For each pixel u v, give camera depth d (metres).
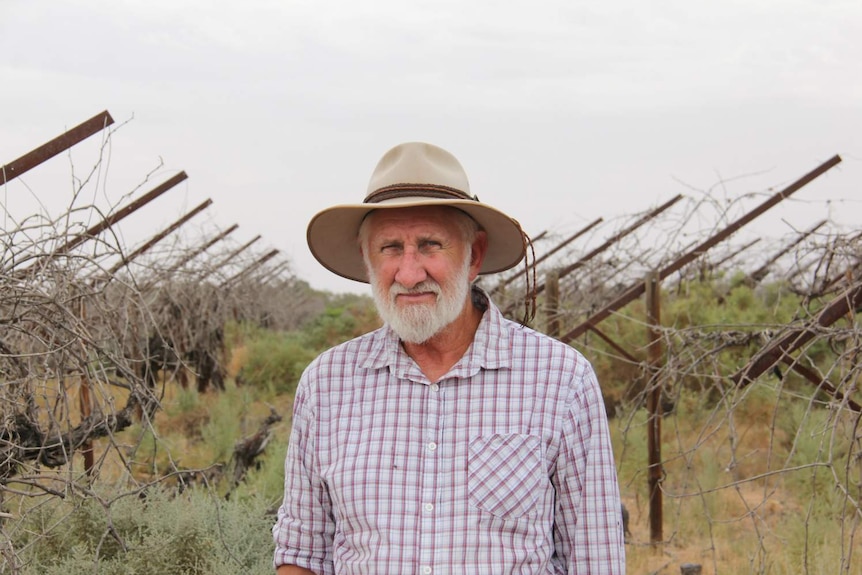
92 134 4.49
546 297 9.34
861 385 4.80
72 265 4.53
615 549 2.24
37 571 4.27
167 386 13.30
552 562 2.31
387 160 2.39
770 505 7.87
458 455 2.24
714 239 7.50
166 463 8.58
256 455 8.18
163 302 11.48
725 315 12.53
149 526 4.66
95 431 4.66
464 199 2.29
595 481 2.26
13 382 3.92
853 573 5.77
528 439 2.23
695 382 11.02
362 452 2.28
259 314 22.91
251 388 14.85
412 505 2.22
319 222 2.50
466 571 2.16
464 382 2.30
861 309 5.16
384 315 2.33
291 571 2.41
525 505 2.19
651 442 6.96
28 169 4.38
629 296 7.59
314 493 2.40
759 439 9.88
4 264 4.09
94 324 5.14
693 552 6.69
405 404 2.30
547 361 2.30
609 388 12.18
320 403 2.40
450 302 2.29
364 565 2.22
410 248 2.29
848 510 6.97
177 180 6.39
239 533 4.85
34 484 3.77
